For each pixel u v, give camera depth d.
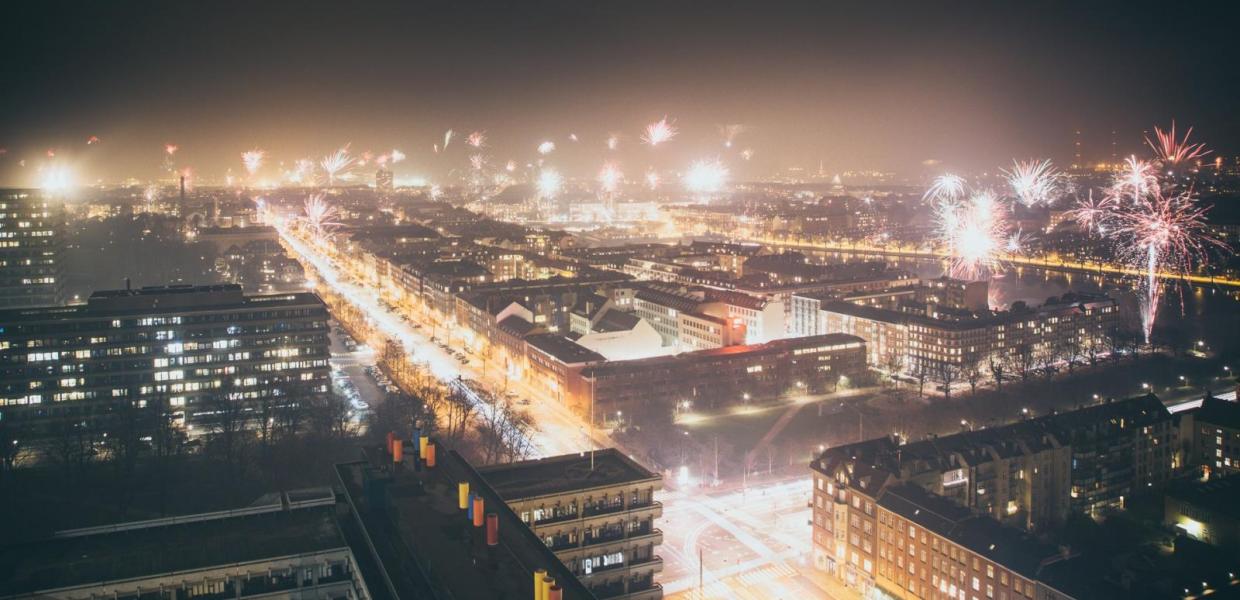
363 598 174.62
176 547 191.25
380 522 189.25
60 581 175.75
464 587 158.25
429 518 189.50
